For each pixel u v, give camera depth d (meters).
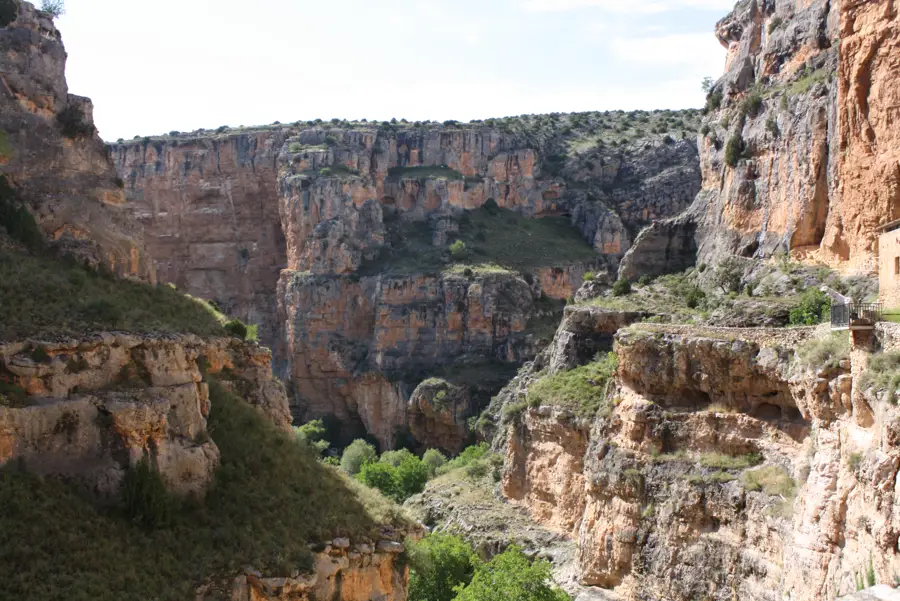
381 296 157.50
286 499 41.88
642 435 63.19
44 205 48.12
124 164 180.75
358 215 167.25
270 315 175.62
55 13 58.59
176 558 35.94
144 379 39.25
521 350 150.50
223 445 42.97
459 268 161.12
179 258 178.88
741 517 55.19
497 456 100.44
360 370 155.50
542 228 185.62
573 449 78.44
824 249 69.06
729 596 54.44
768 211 77.44
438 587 67.69
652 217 186.00
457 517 86.94
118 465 36.47
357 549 41.09
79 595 32.28
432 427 141.12
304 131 175.12
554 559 73.56
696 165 187.25
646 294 87.31
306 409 160.62
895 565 37.38
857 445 43.38
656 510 60.44
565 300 169.00
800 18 80.69
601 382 80.12
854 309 47.44
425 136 186.88
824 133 70.00
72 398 36.09
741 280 76.44
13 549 32.44
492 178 189.38
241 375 51.16
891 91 58.72
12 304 38.81
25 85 49.38
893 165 58.75
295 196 164.50
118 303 44.47
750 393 58.19
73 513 34.44
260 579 36.38
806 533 47.84
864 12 60.97
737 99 90.50
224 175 177.88
